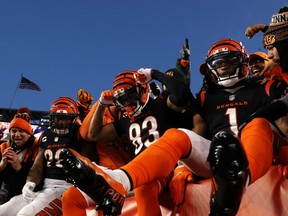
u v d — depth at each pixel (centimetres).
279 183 212
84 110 485
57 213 387
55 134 410
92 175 172
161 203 255
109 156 389
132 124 288
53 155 401
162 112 276
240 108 238
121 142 385
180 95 255
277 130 224
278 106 207
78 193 247
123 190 183
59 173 398
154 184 235
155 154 199
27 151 448
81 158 174
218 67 243
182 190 241
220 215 163
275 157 217
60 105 400
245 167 159
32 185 389
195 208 234
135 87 274
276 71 242
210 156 162
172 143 206
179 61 359
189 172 245
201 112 253
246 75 246
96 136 351
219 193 161
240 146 157
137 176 190
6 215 413
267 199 212
